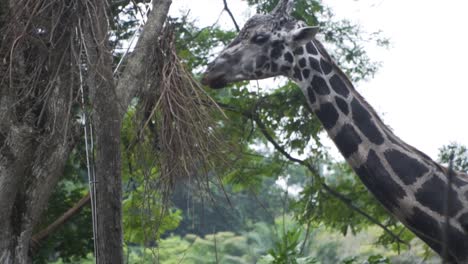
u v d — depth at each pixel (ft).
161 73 34.14
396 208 39.75
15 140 32.12
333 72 41.75
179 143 33.01
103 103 31.60
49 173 32.76
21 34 30.71
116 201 32.24
